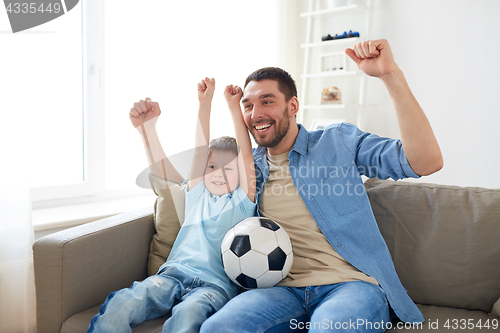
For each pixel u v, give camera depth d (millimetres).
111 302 1075
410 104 1098
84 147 1943
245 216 1306
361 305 1010
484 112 2160
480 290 1202
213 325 981
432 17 2293
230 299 1189
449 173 2293
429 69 2326
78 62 1911
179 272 1224
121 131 2064
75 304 1163
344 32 2479
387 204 1394
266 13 2520
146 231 1435
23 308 1370
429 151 1100
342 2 2455
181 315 1032
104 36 1938
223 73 2328
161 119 2031
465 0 2178
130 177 2121
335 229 1228
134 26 2037
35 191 1782
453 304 1235
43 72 1813
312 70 2783
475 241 1230
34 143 1700
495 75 2115
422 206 1343
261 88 1296
